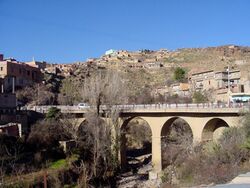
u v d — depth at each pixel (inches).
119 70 7332.7
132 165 3240.7
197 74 5206.7
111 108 2910.9
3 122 2701.8
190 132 3590.1
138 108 2970.0
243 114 2337.6
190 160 2130.9
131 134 4069.9
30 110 3228.3
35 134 2581.2
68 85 5679.1
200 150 2345.0
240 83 4461.1
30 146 2475.4
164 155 2883.9
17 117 2822.3
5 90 4252.0
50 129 2758.4
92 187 2313.0
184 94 5039.4
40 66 6363.2
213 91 4564.5
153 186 2476.6
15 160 2169.0
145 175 2876.5
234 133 2214.6
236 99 3671.3
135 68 7544.3
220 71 4758.9
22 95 4387.3
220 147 2058.3
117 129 2908.5
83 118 3164.4
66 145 2640.3
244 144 1882.4
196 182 1678.2
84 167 2305.6
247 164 1715.1
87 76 6309.1
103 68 7357.3
